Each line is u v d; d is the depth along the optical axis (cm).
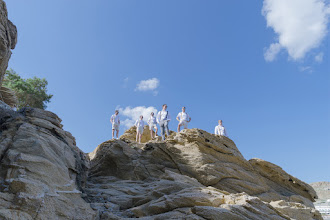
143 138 2316
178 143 1278
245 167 1276
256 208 685
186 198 702
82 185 758
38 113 742
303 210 1027
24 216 392
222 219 588
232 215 602
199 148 1217
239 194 768
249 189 1158
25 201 411
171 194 775
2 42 925
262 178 1291
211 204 686
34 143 578
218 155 1234
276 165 1389
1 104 1045
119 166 1291
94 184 1101
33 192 441
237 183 1152
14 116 687
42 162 539
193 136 1250
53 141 654
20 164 500
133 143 1543
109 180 1223
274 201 1148
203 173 1132
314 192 1402
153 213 698
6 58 1022
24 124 639
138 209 719
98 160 1447
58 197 505
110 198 857
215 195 748
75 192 597
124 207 819
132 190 964
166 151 1252
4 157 514
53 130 719
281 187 1355
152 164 1228
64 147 693
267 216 663
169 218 622
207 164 1159
